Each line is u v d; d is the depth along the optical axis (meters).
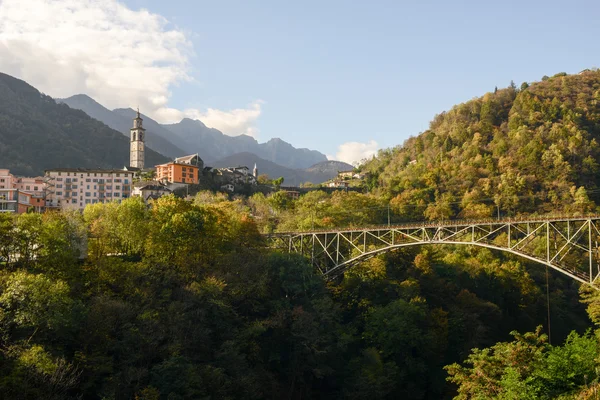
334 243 100.25
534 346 41.47
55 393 44.91
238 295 71.62
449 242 74.19
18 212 133.75
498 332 93.25
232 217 92.75
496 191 151.25
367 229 83.81
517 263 110.56
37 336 50.19
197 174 194.88
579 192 134.88
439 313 84.62
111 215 80.81
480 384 40.75
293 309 74.12
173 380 52.28
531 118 185.38
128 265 67.62
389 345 76.62
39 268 60.09
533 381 37.62
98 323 54.66
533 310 100.44
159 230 75.62
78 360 50.62
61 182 174.62
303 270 80.88
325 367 70.00
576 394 34.91
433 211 143.12
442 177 170.88
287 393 68.19
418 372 76.69
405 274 101.38
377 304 88.69
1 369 43.66
